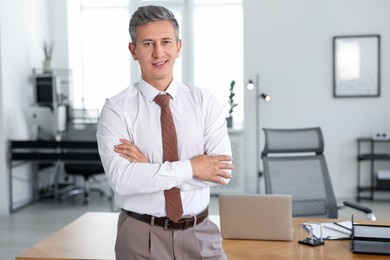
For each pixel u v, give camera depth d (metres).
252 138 6.60
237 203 2.23
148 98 1.68
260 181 6.64
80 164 6.22
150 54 1.62
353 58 6.32
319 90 6.44
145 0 7.05
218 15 7.04
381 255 2.01
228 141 1.79
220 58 7.07
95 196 6.72
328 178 3.44
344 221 2.53
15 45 5.96
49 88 6.26
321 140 3.53
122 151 1.63
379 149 6.38
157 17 1.60
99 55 7.21
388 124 6.32
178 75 7.18
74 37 7.18
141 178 1.56
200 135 1.71
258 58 6.52
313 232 2.32
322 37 6.38
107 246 2.19
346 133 6.41
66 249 2.15
